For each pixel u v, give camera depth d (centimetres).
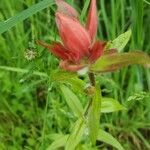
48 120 18
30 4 18
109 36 19
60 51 11
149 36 20
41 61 17
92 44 12
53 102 18
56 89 18
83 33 11
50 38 19
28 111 19
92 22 12
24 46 19
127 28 20
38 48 17
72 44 11
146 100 19
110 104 15
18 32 19
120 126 19
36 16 19
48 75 17
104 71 12
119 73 20
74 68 11
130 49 19
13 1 20
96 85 13
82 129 14
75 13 12
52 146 15
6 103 19
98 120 13
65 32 11
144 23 21
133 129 19
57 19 11
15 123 19
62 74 12
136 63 12
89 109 13
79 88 14
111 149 19
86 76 15
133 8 17
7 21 15
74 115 17
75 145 14
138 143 19
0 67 18
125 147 19
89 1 16
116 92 19
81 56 11
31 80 19
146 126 20
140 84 19
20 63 19
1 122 19
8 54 20
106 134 15
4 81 19
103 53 12
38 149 18
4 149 18
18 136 19
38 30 19
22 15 15
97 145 19
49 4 15
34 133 19
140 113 19
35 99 20
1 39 20
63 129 18
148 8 20
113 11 19
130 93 19
